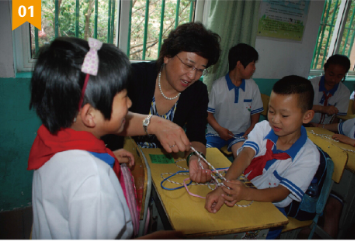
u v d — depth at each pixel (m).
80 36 1.75
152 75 1.21
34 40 1.59
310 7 2.56
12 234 1.55
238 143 1.73
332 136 1.70
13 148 1.57
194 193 0.89
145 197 0.81
